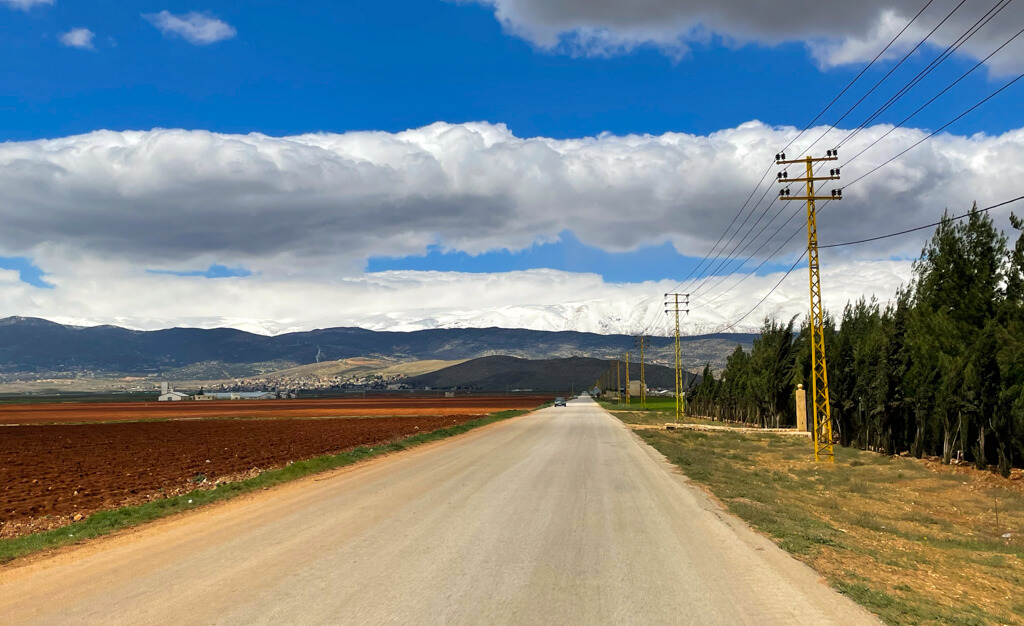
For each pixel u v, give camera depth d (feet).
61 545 37.91
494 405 465.47
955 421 93.20
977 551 42.78
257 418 286.66
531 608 24.08
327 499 52.54
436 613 23.34
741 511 47.47
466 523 41.57
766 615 23.61
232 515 45.83
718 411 260.01
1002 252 90.79
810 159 103.71
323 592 25.81
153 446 137.59
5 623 22.36
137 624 22.00
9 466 101.35
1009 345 79.51
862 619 23.36
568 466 80.23
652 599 25.39
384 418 271.08
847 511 55.83
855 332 135.95
